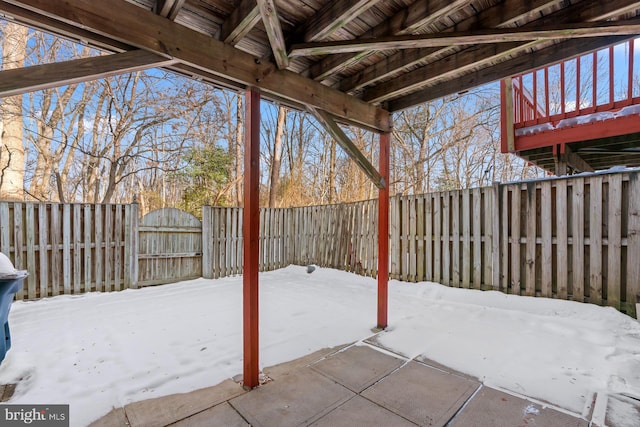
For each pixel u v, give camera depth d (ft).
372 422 5.76
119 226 16.30
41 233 14.10
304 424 5.73
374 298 14.97
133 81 26.76
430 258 15.98
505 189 13.48
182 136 32.17
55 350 8.93
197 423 5.74
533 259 12.69
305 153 46.75
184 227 18.80
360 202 19.45
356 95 10.40
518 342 9.25
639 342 8.84
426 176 41.75
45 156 26.25
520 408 6.11
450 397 6.53
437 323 11.18
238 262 20.63
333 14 6.10
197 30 6.65
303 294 15.84
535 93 16.44
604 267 11.04
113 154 27.14
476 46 7.66
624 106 13.41
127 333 10.30
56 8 4.53
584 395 6.46
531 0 5.79
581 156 19.25
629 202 10.56
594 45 6.89
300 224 23.48
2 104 19.92
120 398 6.55
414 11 6.17
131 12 5.26
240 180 34.09
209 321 11.55
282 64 7.44
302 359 8.45
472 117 38.60
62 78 4.93
